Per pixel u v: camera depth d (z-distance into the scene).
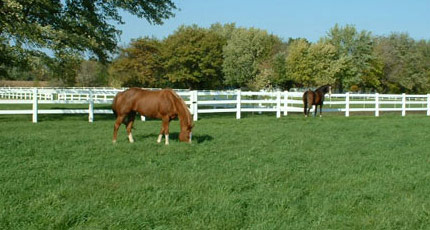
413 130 14.66
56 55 17.31
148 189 6.15
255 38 49.47
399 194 6.26
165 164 7.89
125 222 4.79
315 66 50.84
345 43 57.81
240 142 10.95
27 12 17.67
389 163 8.48
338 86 58.62
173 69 57.66
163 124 10.20
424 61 61.06
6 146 9.38
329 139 11.84
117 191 5.97
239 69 48.16
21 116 19.27
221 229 4.73
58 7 18.38
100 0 20.08
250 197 5.81
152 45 60.56
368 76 58.50
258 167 7.83
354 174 7.48
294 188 6.41
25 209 5.20
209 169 7.54
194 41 56.53
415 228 4.90
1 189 5.95
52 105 29.34
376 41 64.19
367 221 5.04
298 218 5.12
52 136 11.38
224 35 69.88
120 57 62.97
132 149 9.34
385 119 19.95
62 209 5.14
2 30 16.48
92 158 8.30
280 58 51.94
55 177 6.75
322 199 5.89
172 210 5.20
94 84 60.16
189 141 10.24
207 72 55.25
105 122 16.02
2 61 18.38
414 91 63.34
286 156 8.95
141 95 10.12
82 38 17.88
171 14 21.52
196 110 17.92
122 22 21.41
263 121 17.42
